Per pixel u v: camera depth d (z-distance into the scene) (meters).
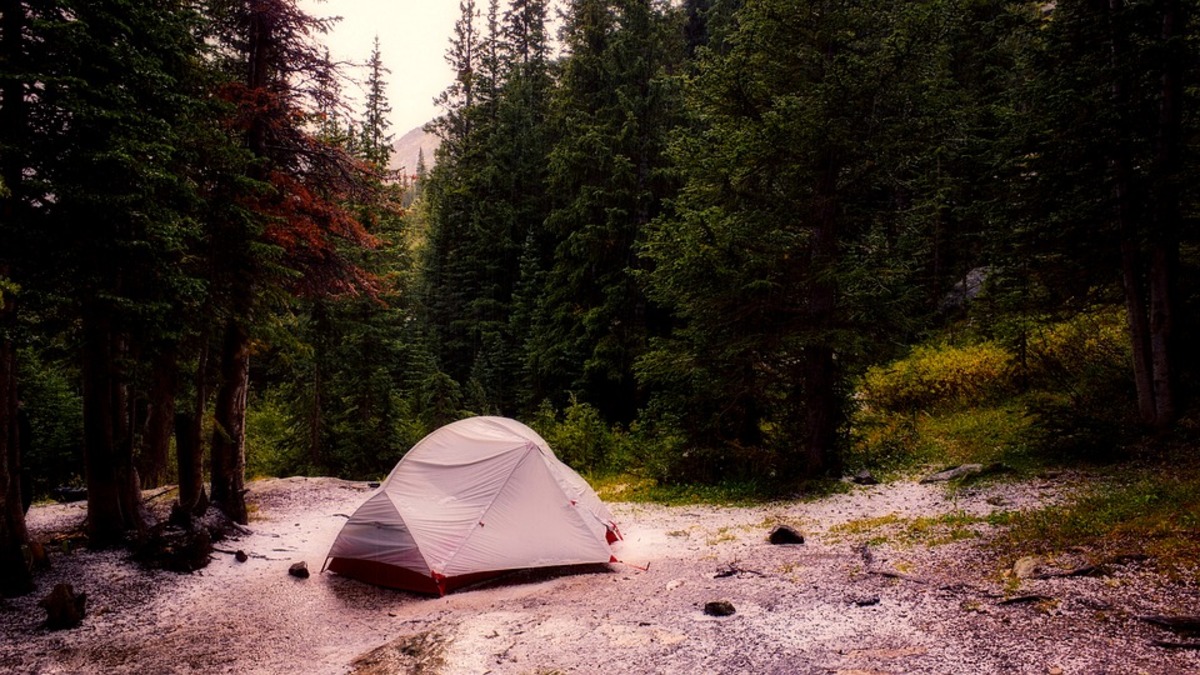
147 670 6.88
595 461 21.30
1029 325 16.06
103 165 8.43
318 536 13.11
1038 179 12.83
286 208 13.28
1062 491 10.81
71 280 8.79
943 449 15.79
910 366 21.33
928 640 5.68
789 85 14.02
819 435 14.59
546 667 5.96
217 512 13.00
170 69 10.27
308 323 23.70
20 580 8.93
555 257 27.84
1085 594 6.21
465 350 38.53
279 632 8.00
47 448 19.52
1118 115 11.55
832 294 14.08
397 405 25.86
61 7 8.34
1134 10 11.77
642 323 24.31
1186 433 11.68
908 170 14.28
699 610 7.25
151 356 10.90
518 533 10.09
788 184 14.31
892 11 13.05
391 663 6.54
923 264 24.42
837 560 8.82
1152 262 12.44
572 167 26.25
